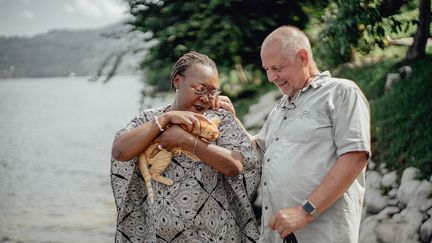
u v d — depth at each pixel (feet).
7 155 54.34
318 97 8.95
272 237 9.41
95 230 25.71
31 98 199.93
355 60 24.86
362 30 20.40
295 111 9.19
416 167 16.70
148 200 8.91
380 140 18.94
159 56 26.18
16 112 124.36
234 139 8.93
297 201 8.80
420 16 21.75
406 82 20.80
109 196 32.68
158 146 8.71
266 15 25.04
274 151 9.24
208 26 23.95
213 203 8.80
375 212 16.57
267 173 9.29
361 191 9.20
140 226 9.28
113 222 26.81
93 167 44.65
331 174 8.43
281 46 8.97
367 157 8.54
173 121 8.55
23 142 65.41
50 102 164.86
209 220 8.72
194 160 8.73
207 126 8.48
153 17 25.41
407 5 24.86
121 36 26.86
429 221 14.61
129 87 258.78
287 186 8.88
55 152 55.21
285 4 24.95
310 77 9.23
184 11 25.14
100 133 71.87
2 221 27.94
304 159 8.82
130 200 9.24
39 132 77.30
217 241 8.73
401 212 15.67
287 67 9.01
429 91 19.47
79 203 31.24
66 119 96.22
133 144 8.61
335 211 8.80
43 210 30.04
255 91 27.96
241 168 8.72
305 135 8.86
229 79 25.94
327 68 24.72
